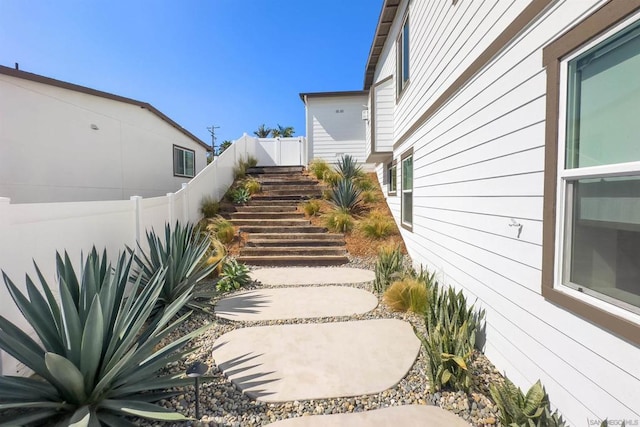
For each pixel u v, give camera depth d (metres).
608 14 1.55
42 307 2.12
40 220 2.66
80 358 1.92
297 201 8.94
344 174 10.16
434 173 4.76
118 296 2.70
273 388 2.34
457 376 2.31
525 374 2.28
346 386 2.37
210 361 2.74
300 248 6.69
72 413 1.89
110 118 7.66
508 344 2.52
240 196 8.91
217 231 7.04
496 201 2.75
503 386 2.22
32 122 5.89
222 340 3.14
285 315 3.79
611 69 1.61
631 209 1.52
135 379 2.09
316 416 2.06
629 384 1.47
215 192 8.81
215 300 4.30
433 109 4.77
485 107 2.98
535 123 2.21
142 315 2.24
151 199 4.98
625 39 1.53
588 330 1.71
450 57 4.03
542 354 2.09
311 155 12.70
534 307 2.19
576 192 1.86
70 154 6.63
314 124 12.70
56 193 6.33
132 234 4.36
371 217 7.92
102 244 3.64
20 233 2.44
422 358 2.79
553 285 1.96
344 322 3.58
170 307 2.75
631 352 1.46
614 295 1.60
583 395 1.73
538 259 2.15
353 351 2.90
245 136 11.66
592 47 1.68
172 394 2.17
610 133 1.63
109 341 2.20
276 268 6.10
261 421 2.02
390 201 8.63
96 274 2.72
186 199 6.87
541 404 1.96
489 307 2.87
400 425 1.96
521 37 2.38
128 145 8.27
